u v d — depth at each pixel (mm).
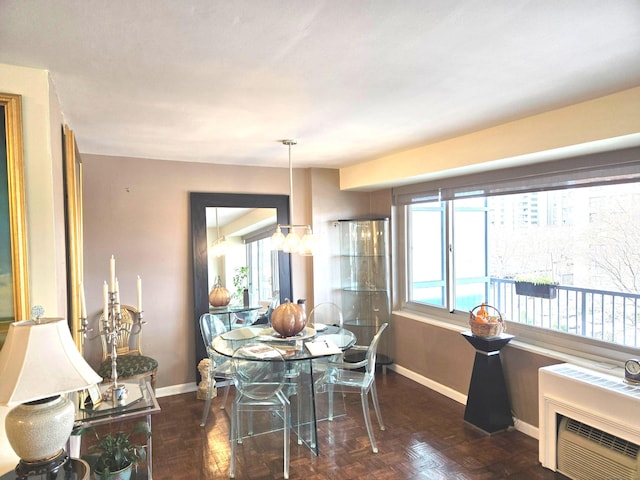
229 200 4535
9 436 1495
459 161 3381
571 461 2686
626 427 2371
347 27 1479
